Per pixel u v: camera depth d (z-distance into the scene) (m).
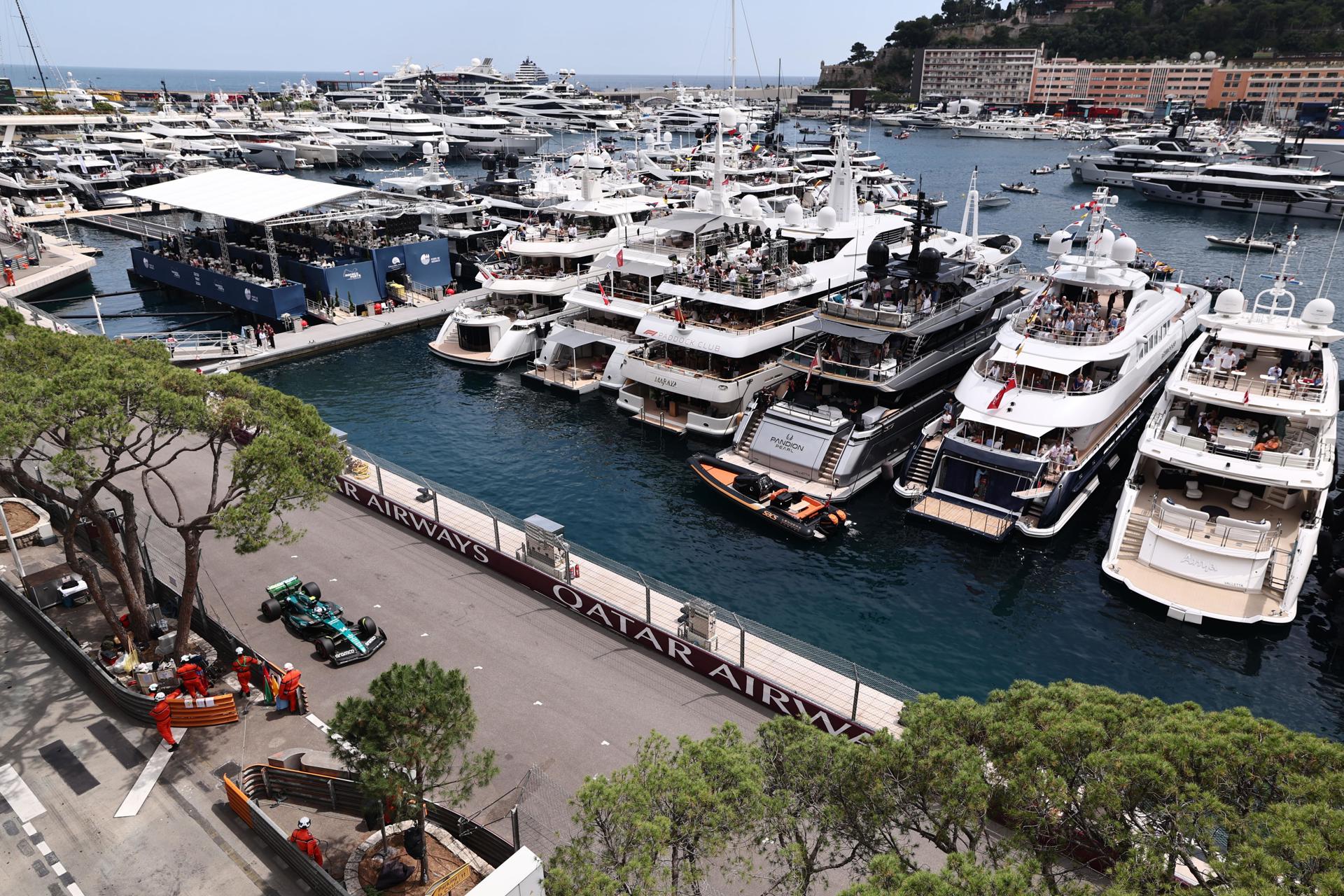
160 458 36.12
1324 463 30.47
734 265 46.47
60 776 18.86
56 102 178.50
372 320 60.34
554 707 21.69
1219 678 25.66
